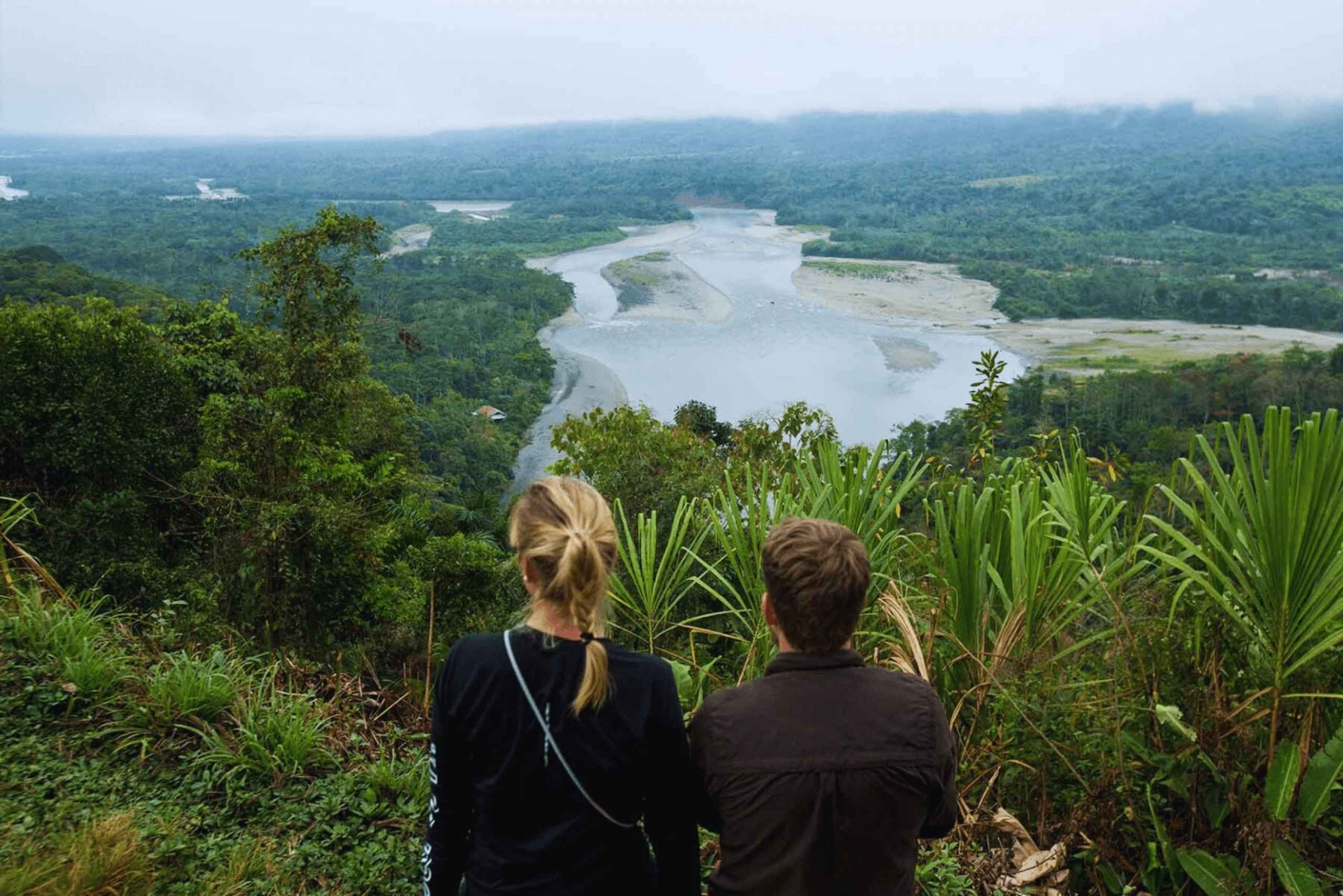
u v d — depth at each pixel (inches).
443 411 2613.2
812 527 66.7
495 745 61.7
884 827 62.5
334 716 145.2
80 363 581.0
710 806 65.6
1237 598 103.0
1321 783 95.2
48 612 153.2
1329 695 93.7
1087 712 116.4
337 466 596.7
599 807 61.7
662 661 64.4
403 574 533.3
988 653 124.4
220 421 598.9
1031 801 116.8
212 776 121.3
